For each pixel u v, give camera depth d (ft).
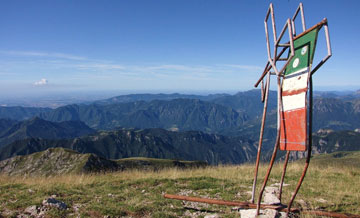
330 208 27.32
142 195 32.76
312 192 33.22
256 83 25.18
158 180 40.14
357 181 40.19
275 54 21.43
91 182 39.83
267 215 22.18
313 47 18.49
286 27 20.33
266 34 22.36
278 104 20.98
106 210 26.43
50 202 27.45
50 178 45.47
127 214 26.27
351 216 23.54
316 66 18.94
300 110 18.88
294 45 21.04
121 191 34.94
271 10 21.40
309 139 19.36
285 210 23.29
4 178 44.60
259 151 23.35
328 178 42.39
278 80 21.16
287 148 20.06
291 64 20.71
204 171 50.21
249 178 41.96
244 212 24.00
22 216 25.17
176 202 29.78
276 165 55.83
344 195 32.30
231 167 56.13
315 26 18.44
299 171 47.80
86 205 28.43
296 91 19.45
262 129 23.25
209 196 32.37
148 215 26.13
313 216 23.62
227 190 34.58
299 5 21.06
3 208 26.94
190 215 26.09
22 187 35.83
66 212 26.21
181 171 50.80
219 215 25.31
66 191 33.83
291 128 19.72
